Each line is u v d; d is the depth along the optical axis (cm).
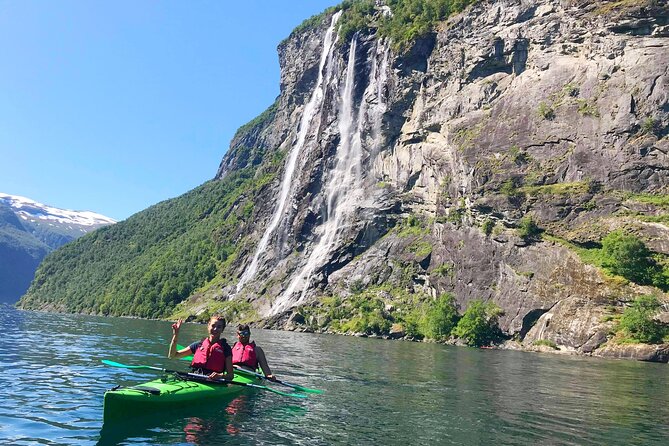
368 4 8994
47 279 15600
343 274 6738
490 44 6091
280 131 12569
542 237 4794
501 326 4700
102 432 1017
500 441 1079
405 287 6000
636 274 4034
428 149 6531
